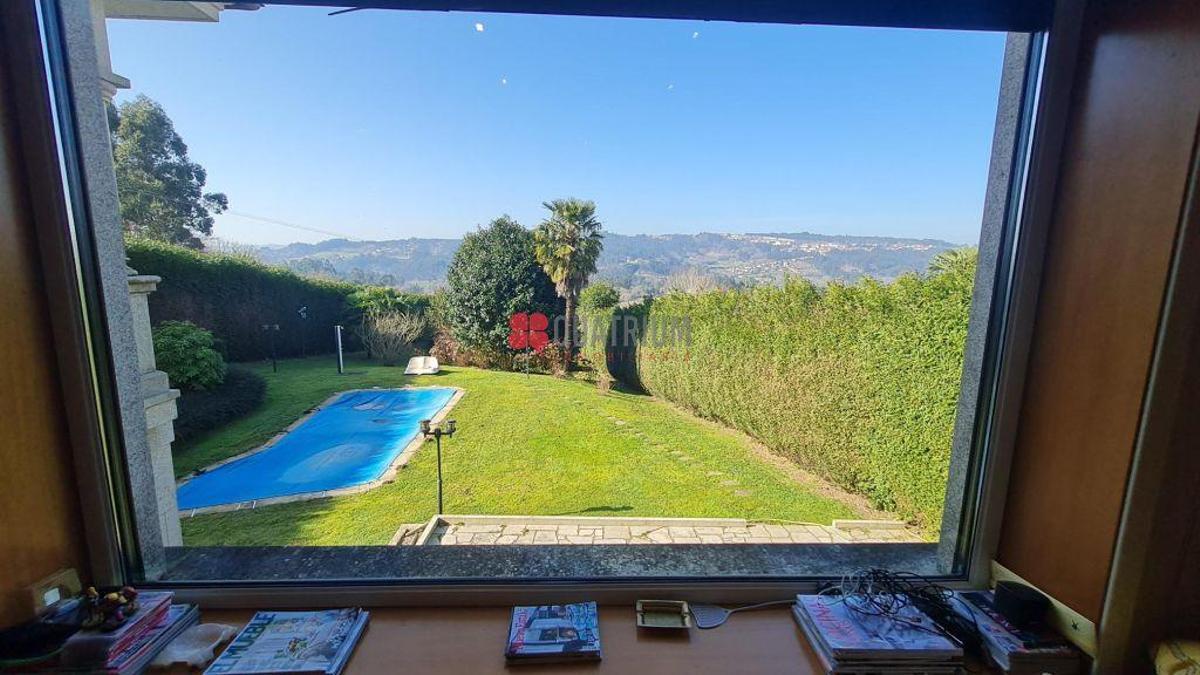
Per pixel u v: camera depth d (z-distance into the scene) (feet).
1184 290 2.55
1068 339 3.24
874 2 3.31
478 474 13.35
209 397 15.24
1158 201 2.64
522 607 3.61
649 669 3.04
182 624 3.26
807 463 13.80
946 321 9.69
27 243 3.05
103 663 2.77
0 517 2.80
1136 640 2.93
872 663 3.01
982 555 3.88
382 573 3.81
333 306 24.86
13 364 2.92
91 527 3.41
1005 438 3.71
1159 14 2.63
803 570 4.04
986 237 4.03
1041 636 3.21
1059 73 3.24
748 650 3.24
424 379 22.72
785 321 14.49
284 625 3.32
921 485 10.33
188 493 11.78
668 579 3.83
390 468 13.53
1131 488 2.80
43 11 3.09
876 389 11.44
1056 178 3.34
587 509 11.54
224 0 3.46
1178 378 2.64
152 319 16.17
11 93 2.95
